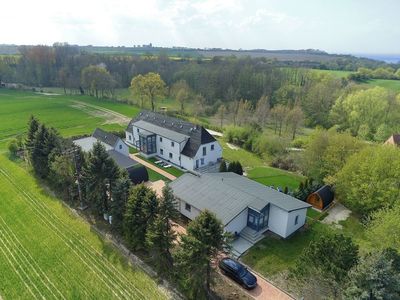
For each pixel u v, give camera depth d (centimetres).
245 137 6488
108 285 2527
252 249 2986
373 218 3092
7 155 5369
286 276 2627
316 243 2188
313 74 12312
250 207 3105
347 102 8025
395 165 3319
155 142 5534
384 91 7756
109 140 5138
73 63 14238
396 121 7494
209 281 2308
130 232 2750
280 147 5728
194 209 3328
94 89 11425
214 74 11512
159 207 2566
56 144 4128
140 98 9931
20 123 7638
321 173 4238
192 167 4919
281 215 3109
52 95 11575
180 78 12412
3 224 3372
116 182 3103
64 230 3244
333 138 4306
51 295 2434
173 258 2445
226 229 3002
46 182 4238
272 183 4619
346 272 1930
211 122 8944
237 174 4175
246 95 10900
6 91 11938
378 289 1703
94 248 2964
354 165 3600
